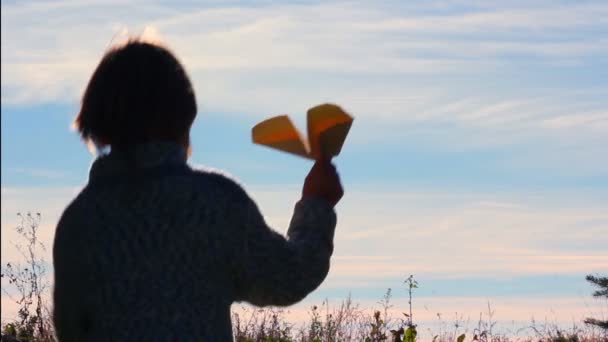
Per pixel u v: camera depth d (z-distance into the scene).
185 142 3.51
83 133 3.47
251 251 3.31
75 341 3.40
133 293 3.25
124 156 3.38
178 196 3.30
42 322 8.88
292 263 3.35
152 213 3.29
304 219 3.47
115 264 3.28
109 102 3.38
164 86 3.40
